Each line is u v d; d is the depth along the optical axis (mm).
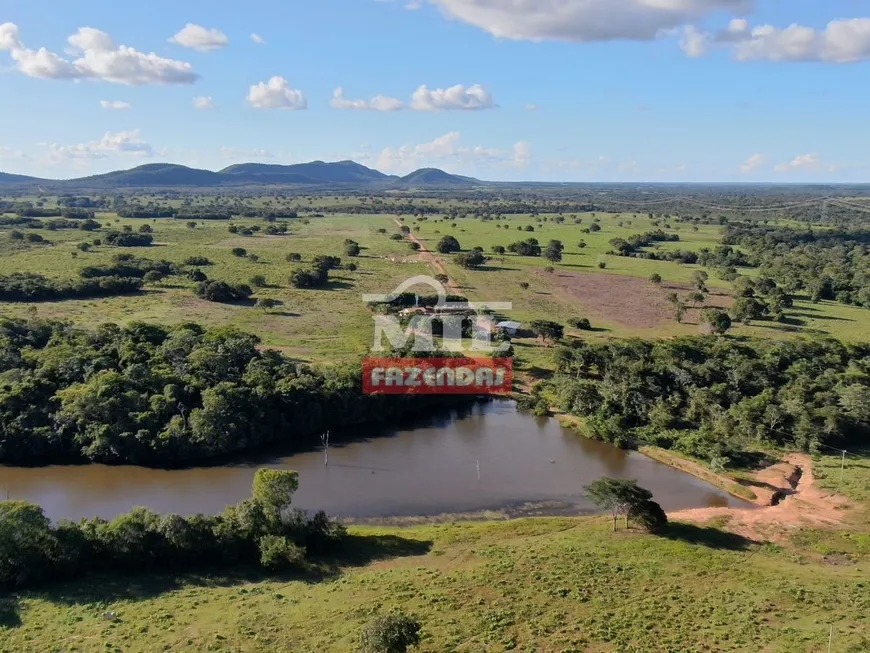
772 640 38250
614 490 55938
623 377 91375
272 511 51719
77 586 45219
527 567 48875
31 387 74875
